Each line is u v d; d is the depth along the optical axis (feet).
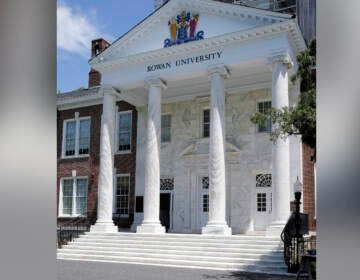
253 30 65.87
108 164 77.41
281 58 64.44
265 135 77.87
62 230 85.15
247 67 69.97
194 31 72.54
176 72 73.20
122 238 68.54
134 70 77.61
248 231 76.02
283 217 60.23
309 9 100.63
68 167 101.60
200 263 53.83
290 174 70.49
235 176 79.10
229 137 80.94
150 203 71.41
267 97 79.20
